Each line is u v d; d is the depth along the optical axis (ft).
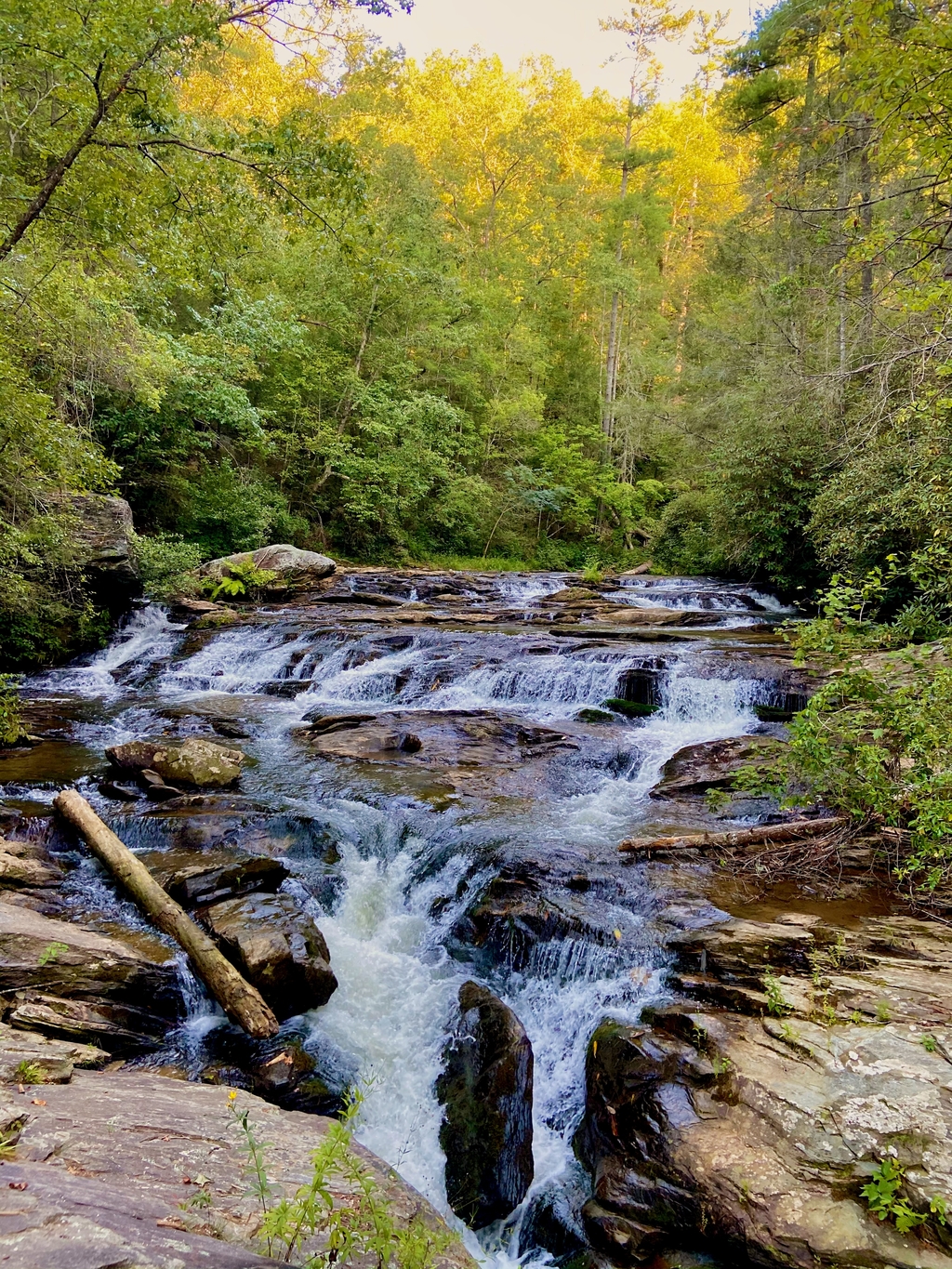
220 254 24.41
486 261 107.76
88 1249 4.84
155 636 45.57
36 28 18.34
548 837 19.77
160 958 14.69
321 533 76.13
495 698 34.47
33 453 25.09
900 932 14.57
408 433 78.84
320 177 20.71
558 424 106.22
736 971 13.48
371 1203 6.78
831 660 29.07
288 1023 14.25
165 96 21.06
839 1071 10.77
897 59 13.99
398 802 22.38
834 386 33.78
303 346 68.49
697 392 81.15
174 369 44.75
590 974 14.80
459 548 92.17
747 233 69.21
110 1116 8.70
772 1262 8.86
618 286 102.37
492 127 119.34
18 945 13.37
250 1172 7.86
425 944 17.43
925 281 19.34
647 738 28.09
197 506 59.47
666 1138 10.64
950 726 15.78
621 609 50.78
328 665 38.88
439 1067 13.52
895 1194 9.06
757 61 54.80
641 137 125.90
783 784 18.99
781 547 52.29
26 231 23.68
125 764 24.00
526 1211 11.53
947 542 23.35
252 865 17.90
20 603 36.45
